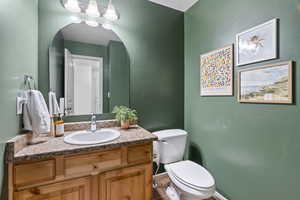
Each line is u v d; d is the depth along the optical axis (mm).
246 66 1250
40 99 1059
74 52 1470
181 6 1921
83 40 1501
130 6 1691
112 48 1620
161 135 1646
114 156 1084
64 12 1396
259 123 1156
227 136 1442
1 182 788
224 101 1471
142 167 1198
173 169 1386
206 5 1681
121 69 1669
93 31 1538
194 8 1865
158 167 1729
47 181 900
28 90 1079
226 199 1454
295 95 943
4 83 803
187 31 2000
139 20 1746
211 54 1604
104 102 1608
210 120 1648
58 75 1406
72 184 964
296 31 934
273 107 1063
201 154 1786
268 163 1101
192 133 1938
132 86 1728
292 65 950
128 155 1137
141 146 1189
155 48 1850
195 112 1881
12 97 886
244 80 1262
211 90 1616
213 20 1589
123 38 1663
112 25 1603
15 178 833
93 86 1562
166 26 1918
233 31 1364
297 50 930
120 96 1673
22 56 1013
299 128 929
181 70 2037
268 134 1098
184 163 1512
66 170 943
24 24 1040
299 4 920
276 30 1023
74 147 962
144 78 1792
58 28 1379
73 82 1474
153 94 1852
